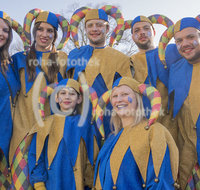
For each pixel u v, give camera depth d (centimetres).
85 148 296
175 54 337
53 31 345
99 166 263
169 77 327
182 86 313
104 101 287
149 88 269
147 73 341
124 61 340
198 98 302
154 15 355
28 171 298
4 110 315
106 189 244
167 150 241
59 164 279
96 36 340
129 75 336
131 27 357
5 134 312
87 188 294
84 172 293
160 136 242
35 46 345
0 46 327
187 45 305
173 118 315
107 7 357
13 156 308
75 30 348
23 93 326
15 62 338
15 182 299
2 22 326
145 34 344
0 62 326
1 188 319
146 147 242
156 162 233
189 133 305
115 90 273
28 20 342
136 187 237
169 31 322
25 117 320
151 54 347
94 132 302
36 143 292
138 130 254
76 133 292
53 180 278
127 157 244
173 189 235
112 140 269
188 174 297
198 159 295
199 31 308
